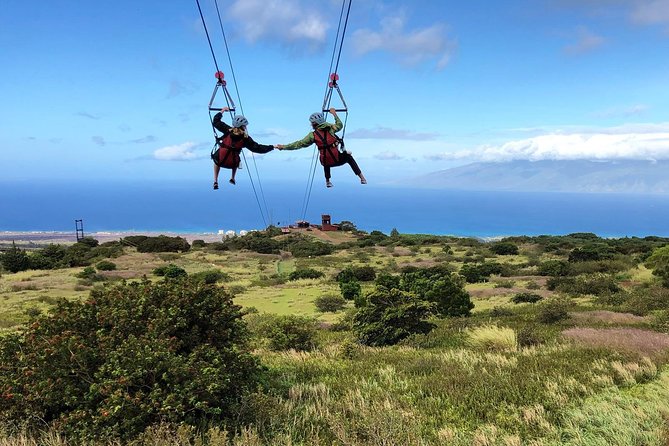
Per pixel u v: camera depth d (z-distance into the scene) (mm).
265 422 6691
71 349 6672
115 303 7883
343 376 10109
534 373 9477
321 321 25938
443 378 9320
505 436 6277
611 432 6332
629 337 13445
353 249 82188
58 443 5957
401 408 7566
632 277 37906
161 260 67188
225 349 7590
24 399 6469
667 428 6273
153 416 6180
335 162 8133
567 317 19281
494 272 47812
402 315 16422
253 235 99875
